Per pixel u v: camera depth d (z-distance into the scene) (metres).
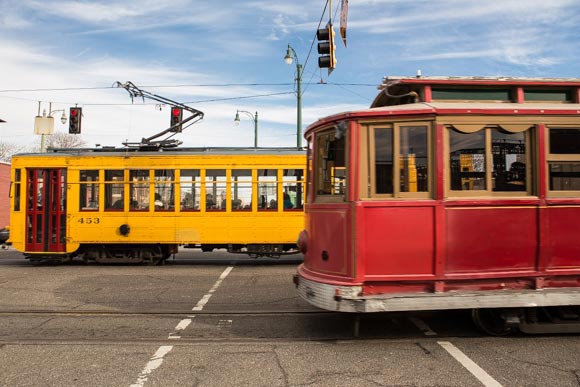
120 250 11.81
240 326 5.93
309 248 5.55
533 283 5.01
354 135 5.00
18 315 6.47
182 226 11.44
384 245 4.91
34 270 10.91
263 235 11.45
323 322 6.11
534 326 5.18
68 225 11.49
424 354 4.78
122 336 5.50
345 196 5.04
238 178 11.50
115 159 11.54
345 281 4.90
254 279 9.49
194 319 6.27
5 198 23.11
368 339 5.34
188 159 11.50
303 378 4.17
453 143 4.98
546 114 5.04
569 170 5.06
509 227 4.98
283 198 11.48
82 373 4.30
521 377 4.14
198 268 11.27
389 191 4.98
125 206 11.46
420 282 4.93
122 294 7.93
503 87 5.49
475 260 4.94
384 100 6.17
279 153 11.54
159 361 4.61
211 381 4.12
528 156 5.05
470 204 4.93
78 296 7.76
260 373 4.30
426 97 5.38
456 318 6.21
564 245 5.02
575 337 5.32
